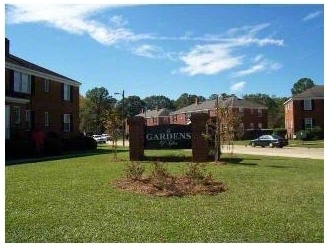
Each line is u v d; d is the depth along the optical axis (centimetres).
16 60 3425
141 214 886
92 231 764
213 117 2150
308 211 919
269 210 924
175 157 2255
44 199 1042
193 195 1095
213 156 2148
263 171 1645
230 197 1072
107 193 1121
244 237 733
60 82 3909
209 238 727
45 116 3675
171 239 721
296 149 3791
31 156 2709
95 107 9962
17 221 830
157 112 9812
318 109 5953
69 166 1891
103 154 2908
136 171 1320
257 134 6481
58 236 737
